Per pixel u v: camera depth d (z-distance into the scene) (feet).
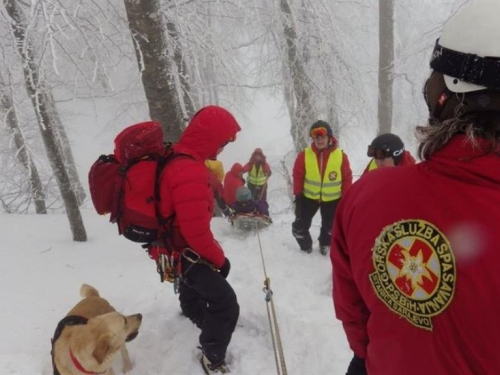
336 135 38.88
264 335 11.57
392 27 40.34
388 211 3.19
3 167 37.81
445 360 2.96
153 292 14.26
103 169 9.14
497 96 2.77
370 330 3.56
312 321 12.19
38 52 19.19
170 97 17.31
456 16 3.04
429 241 2.90
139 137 8.83
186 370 10.45
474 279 2.70
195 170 8.82
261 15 33.12
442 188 2.94
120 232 9.55
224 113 9.30
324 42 34.68
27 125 34.53
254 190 25.93
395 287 3.15
